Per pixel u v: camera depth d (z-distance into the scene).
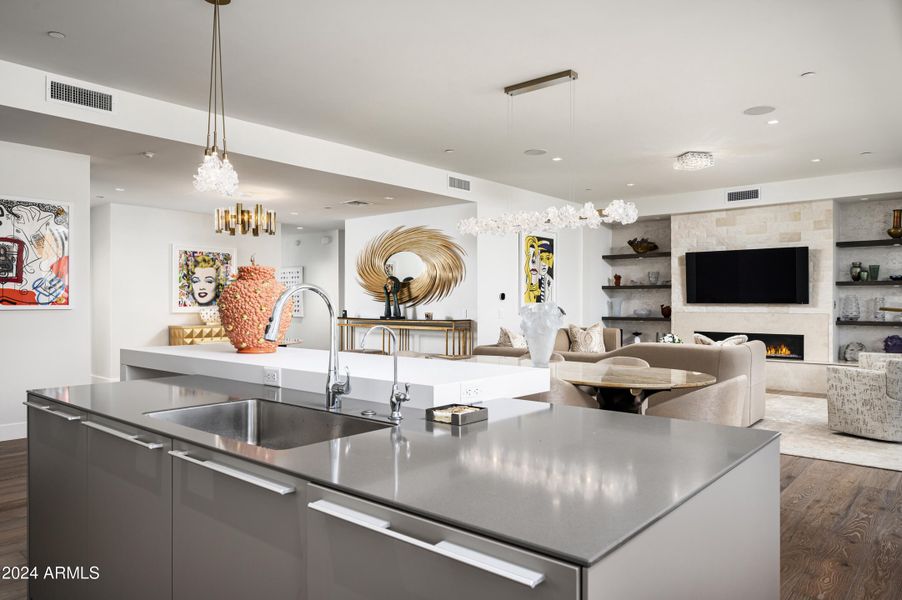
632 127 5.45
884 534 2.99
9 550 2.71
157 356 2.82
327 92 4.52
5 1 3.14
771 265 8.01
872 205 7.88
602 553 0.82
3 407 4.68
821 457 4.45
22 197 4.74
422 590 0.97
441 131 5.55
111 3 3.17
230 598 1.34
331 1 3.17
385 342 8.71
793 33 3.55
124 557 1.69
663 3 3.20
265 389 2.21
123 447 1.68
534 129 5.50
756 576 1.42
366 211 8.46
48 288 4.86
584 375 3.82
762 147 6.16
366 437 1.47
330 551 1.11
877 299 7.78
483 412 1.69
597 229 10.01
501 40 3.65
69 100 4.17
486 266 7.78
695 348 5.19
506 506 0.99
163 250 8.16
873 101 4.75
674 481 1.14
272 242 9.29
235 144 5.12
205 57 3.86
